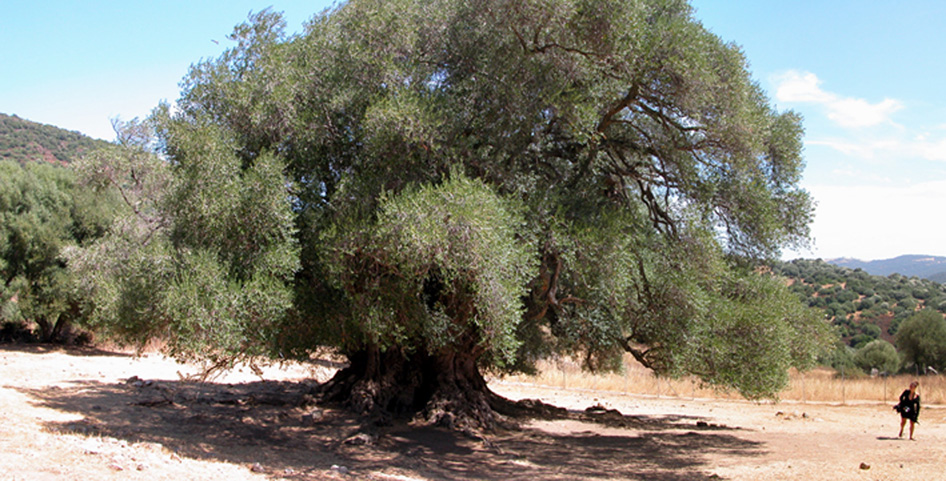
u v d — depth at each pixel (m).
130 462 7.27
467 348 14.59
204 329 9.02
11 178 26.64
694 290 11.45
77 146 93.19
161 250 10.11
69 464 6.79
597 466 11.55
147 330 10.60
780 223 13.19
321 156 12.38
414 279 10.55
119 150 15.77
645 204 14.85
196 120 11.75
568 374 30.80
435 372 15.29
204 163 10.44
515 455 12.23
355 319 10.91
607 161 14.78
